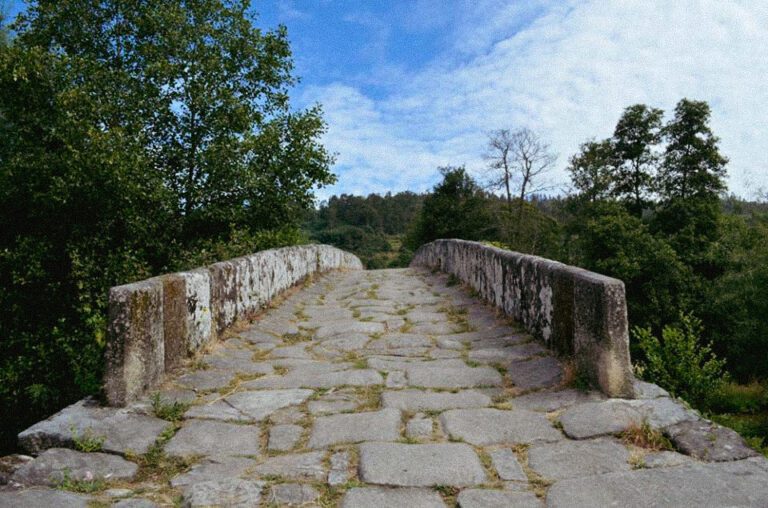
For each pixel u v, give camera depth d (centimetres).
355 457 271
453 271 1010
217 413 337
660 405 311
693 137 3005
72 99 845
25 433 289
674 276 2166
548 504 221
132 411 329
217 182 1124
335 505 225
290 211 1235
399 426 312
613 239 2336
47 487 241
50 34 1061
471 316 645
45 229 836
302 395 372
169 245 1025
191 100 1095
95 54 1099
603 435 282
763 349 1786
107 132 837
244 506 223
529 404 336
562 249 3519
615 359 328
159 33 1104
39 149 816
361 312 714
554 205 3966
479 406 339
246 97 1223
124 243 891
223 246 889
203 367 430
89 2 1075
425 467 256
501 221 3547
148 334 367
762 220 2569
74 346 730
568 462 256
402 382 396
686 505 212
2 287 792
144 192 924
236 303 584
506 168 3572
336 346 531
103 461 270
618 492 226
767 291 1772
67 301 805
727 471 238
